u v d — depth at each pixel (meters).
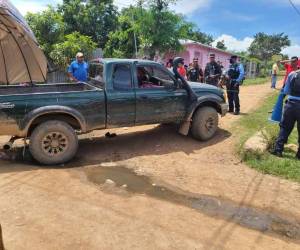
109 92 6.99
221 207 5.00
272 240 4.19
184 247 3.91
